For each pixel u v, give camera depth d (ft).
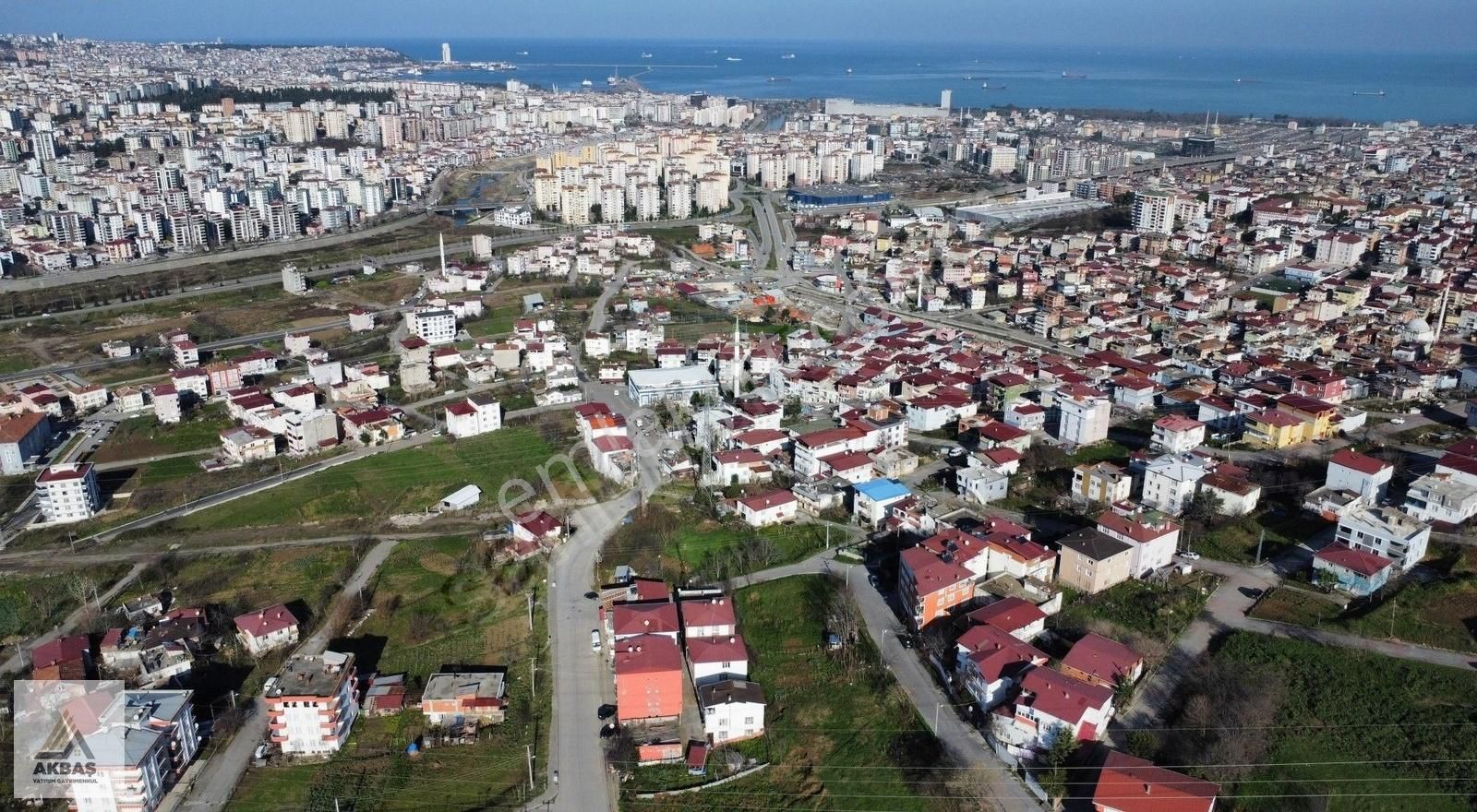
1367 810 408.67
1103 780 401.90
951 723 466.70
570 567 625.41
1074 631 528.63
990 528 612.29
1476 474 643.86
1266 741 442.91
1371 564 552.41
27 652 547.90
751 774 446.60
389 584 611.47
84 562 643.45
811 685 506.07
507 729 477.77
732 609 552.82
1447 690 468.75
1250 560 601.62
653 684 477.77
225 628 565.12
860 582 597.52
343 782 443.73
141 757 420.36
